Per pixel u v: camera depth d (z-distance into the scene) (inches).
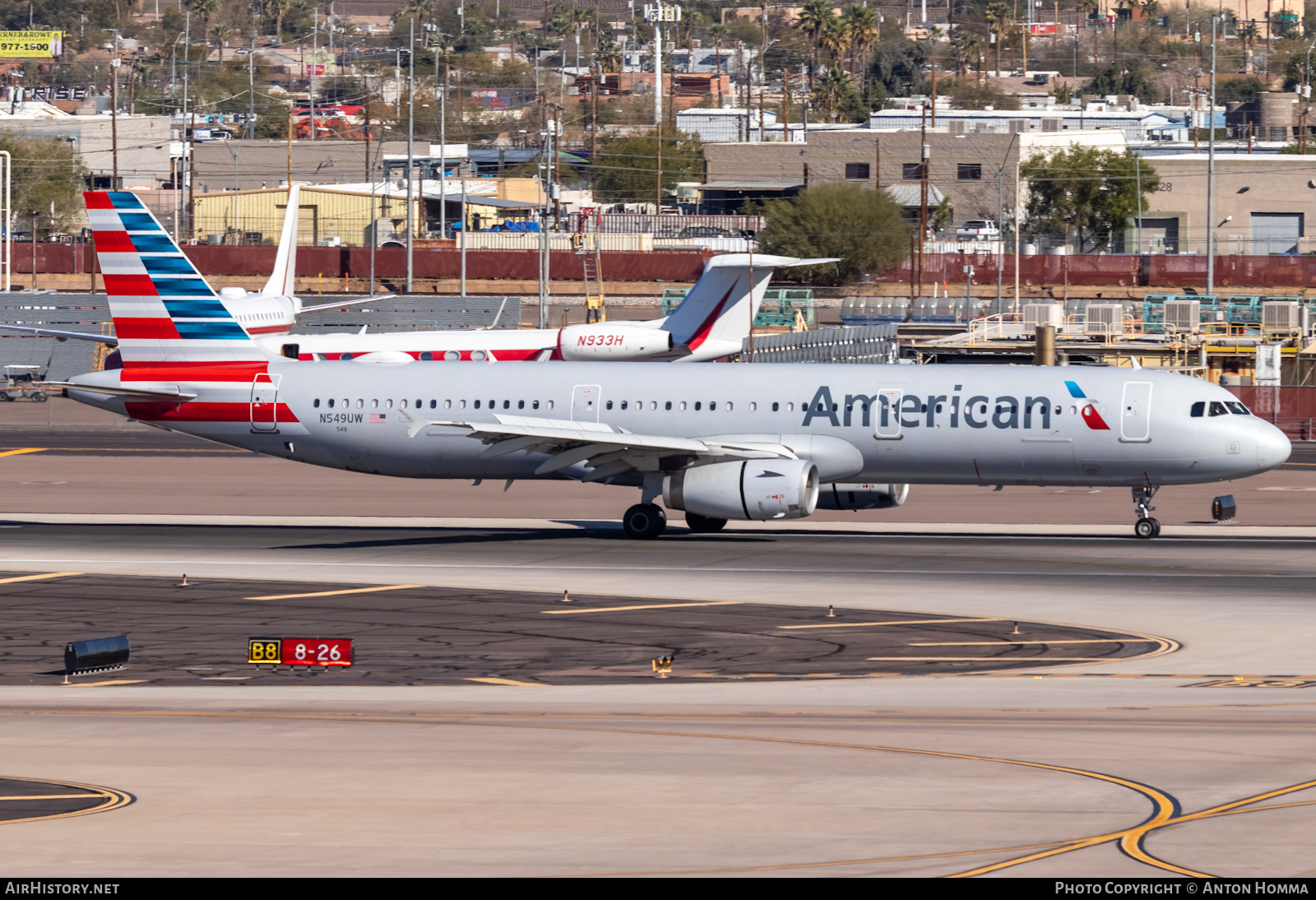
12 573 7352.4
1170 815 2979.8
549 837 2827.3
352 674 5049.2
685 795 3166.8
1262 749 3639.3
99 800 3120.1
